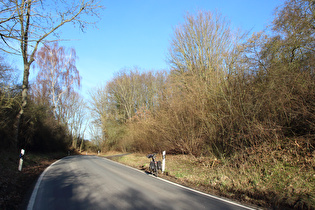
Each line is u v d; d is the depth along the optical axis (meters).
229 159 9.87
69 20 7.53
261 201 5.78
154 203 5.43
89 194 6.36
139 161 16.45
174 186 7.67
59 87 30.97
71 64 31.42
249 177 7.39
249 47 10.04
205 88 11.59
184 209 4.99
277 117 8.12
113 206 5.18
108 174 10.38
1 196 5.94
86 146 56.75
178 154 15.64
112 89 39.31
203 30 17.80
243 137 9.20
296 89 7.35
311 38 8.35
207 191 7.07
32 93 21.50
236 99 9.40
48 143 26.22
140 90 36.44
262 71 9.20
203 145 12.23
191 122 12.98
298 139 7.53
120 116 36.44
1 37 6.03
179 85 15.57
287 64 8.58
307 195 5.46
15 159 12.97
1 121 13.01
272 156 7.76
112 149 38.53
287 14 9.27
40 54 27.50
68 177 9.55
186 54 19.58
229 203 5.60
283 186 6.22
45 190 7.02
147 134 19.03
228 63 10.59
